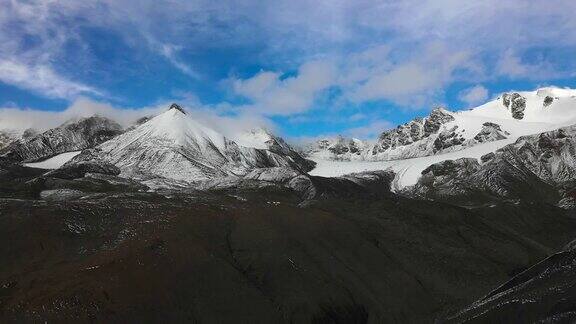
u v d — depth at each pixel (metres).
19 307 56.09
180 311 61.34
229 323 61.88
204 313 62.19
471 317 60.34
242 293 66.44
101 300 58.97
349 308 70.12
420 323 70.19
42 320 54.91
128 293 61.09
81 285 60.78
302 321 64.56
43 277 63.06
